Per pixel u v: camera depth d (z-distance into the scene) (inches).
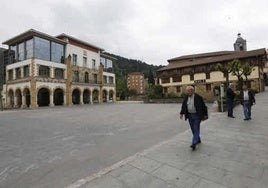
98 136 335.3
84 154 239.6
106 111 820.6
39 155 238.5
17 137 336.2
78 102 1676.9
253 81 1642.5
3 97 1544.0
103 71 1979.6
